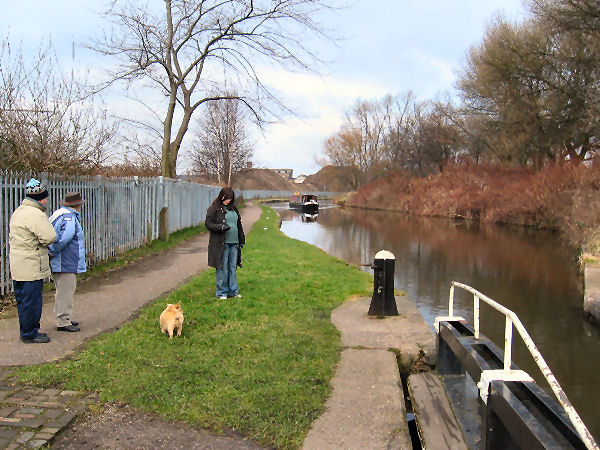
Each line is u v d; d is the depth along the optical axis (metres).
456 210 39.44
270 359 5.16
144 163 21.00
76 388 4.27
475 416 4.55
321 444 3.60
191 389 4.34
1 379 4.40
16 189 7.52
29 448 3.31
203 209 24.41
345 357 5.46
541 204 28.94
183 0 16.62
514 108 28.89
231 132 42.41
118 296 7.84
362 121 70.44
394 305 7.26
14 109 9.84
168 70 17.27
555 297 11.54
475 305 4.75
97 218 10.37
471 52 34.84
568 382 6.68
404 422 3.96
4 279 7.29
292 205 59.69
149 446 3.47
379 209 56.44
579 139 27.30
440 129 49.78
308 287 9.09
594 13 22.00
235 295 7.96
